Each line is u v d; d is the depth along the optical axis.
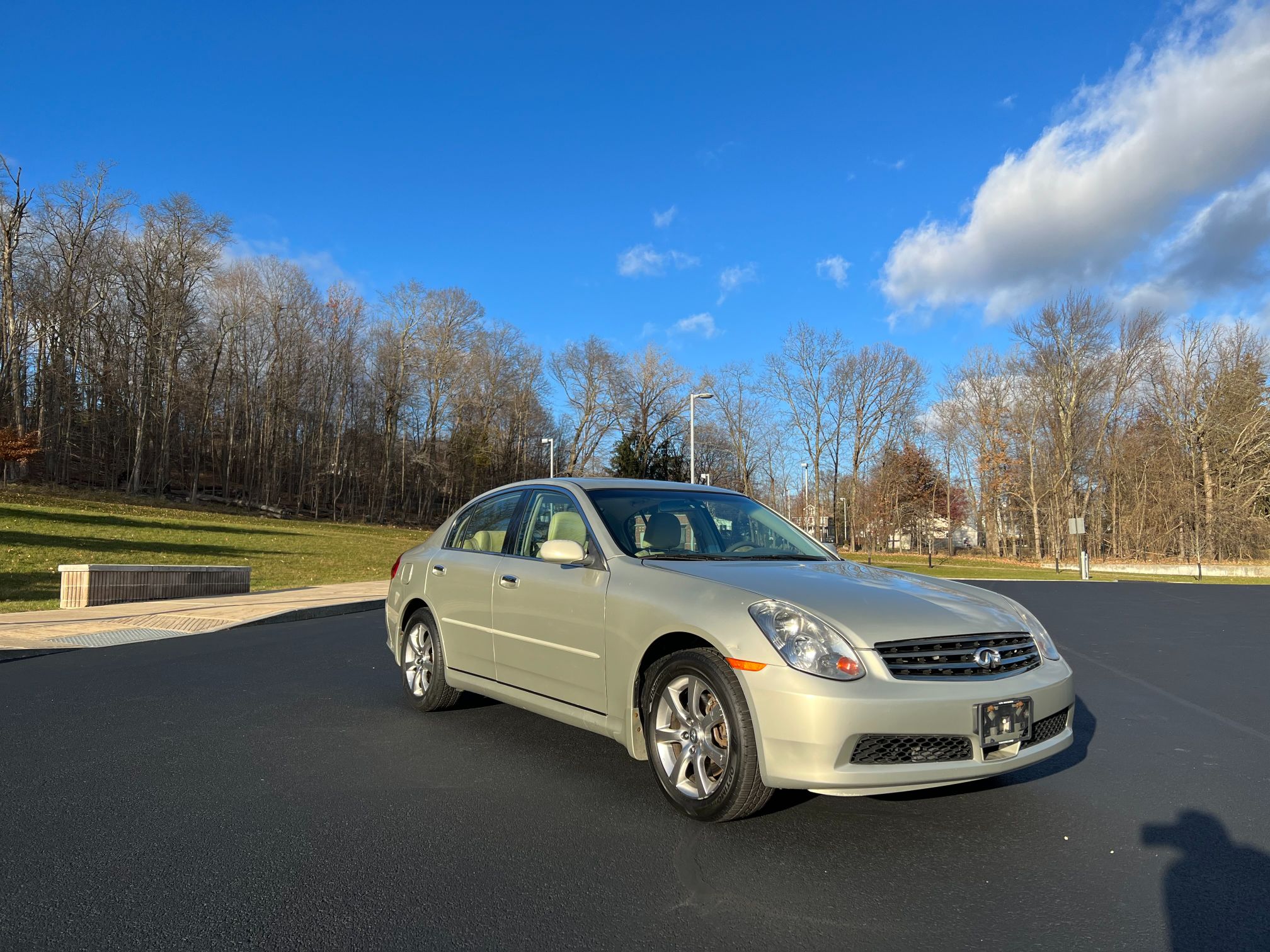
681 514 4.84
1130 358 47.34
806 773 3.18
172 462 63.78
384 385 68.62
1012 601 4.14
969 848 3.43
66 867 3.14
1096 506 50.34
